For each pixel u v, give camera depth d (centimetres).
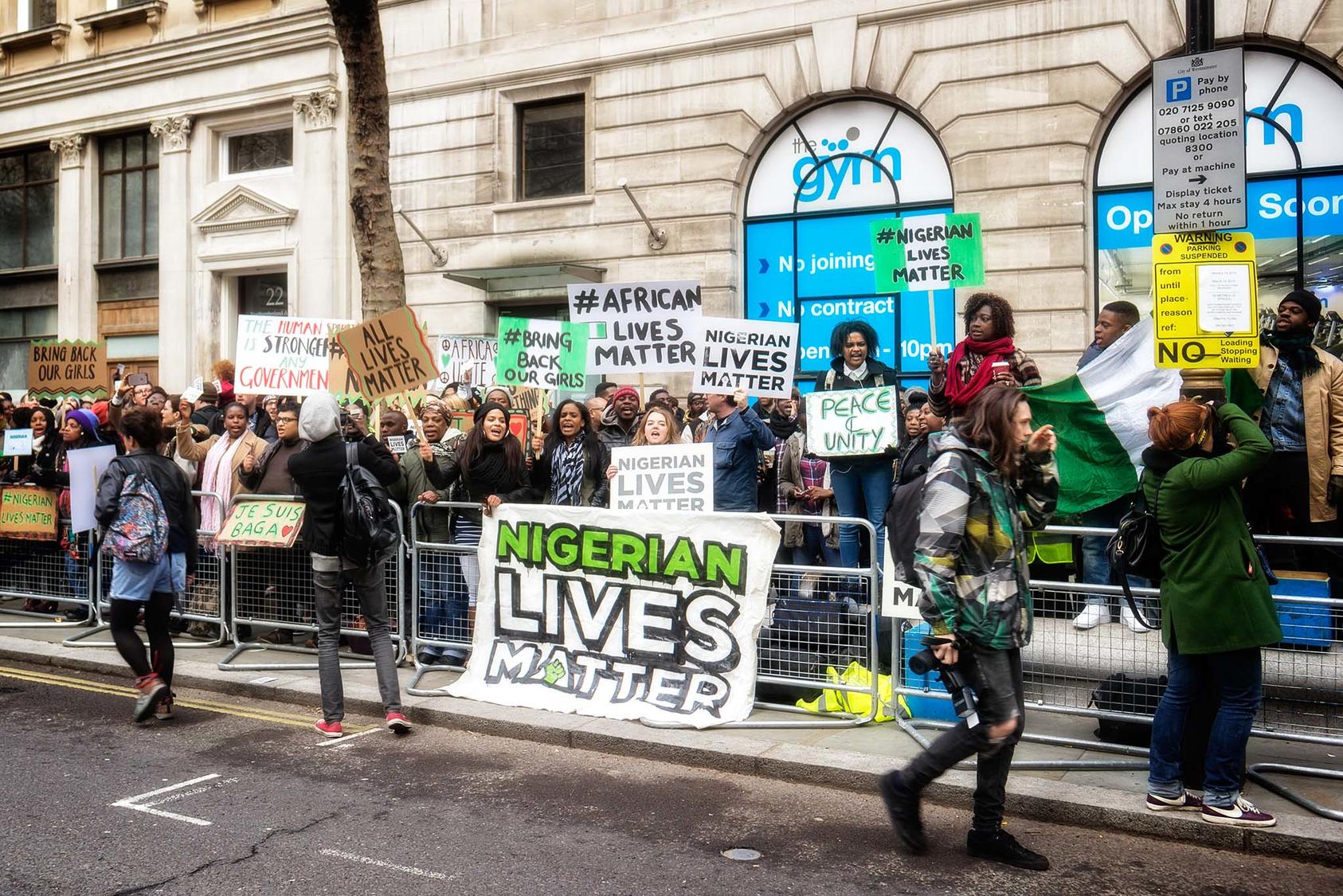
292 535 810
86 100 2011
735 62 1459
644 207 1517
